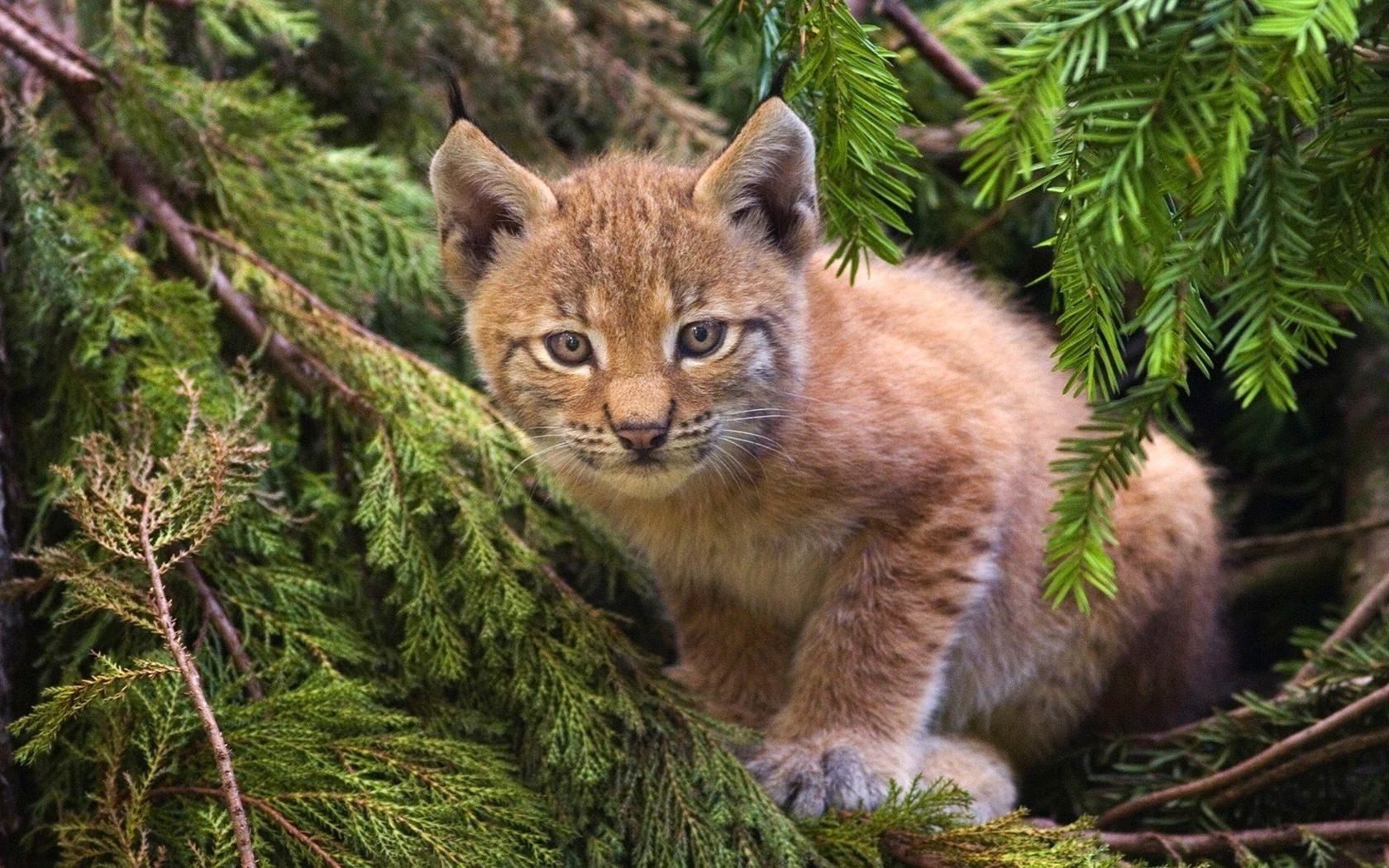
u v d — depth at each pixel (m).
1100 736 7.93
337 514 6.91
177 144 8.09
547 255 6.37
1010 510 7.22
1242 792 6.74
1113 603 7.60
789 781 6.48
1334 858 6.50
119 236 7.49
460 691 6.62
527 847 5.97
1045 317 9.20
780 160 6.32
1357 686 6.93
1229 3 3.73
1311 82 3.81
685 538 6.90
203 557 6.43
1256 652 10.75
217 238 7.80
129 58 7.96
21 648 6.12
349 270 8.40
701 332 6.23
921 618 6.78
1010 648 7.53
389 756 5.76
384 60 9.98
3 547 6.23
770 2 5.39
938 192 10.50
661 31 10.80
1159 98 3.80
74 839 5.43
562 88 11.12
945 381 7.06
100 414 6.83
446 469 6.97
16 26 7.66
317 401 7.27
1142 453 4.82
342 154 8.80
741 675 7.36
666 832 6.09
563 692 6.31
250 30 9.49
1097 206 3.95
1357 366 10.33
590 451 6.24
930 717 7.05
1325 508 10.77
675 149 10.44
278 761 5.52
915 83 10.69
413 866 5.38
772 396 6.43
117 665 5.77
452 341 9.55
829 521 6.75
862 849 5.90
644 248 6.20
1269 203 3.94
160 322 7.14
